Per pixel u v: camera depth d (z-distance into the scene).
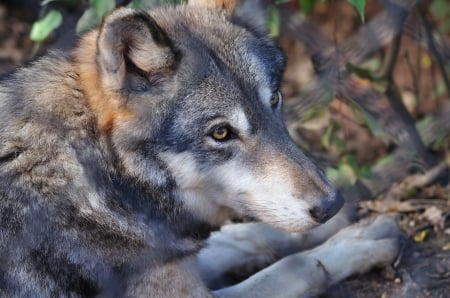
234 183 8.48
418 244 10.45
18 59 15.02
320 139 12.64
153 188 8.44
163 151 8.30
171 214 8.67
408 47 15.12
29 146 8.12
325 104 11.88
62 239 8.19
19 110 8.29
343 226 10.59
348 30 14.98
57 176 8.16
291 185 8.28
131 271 8.58
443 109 13.09
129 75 8.10
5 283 8.04
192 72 8.21
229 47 8.53
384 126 12.26
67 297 8.27
